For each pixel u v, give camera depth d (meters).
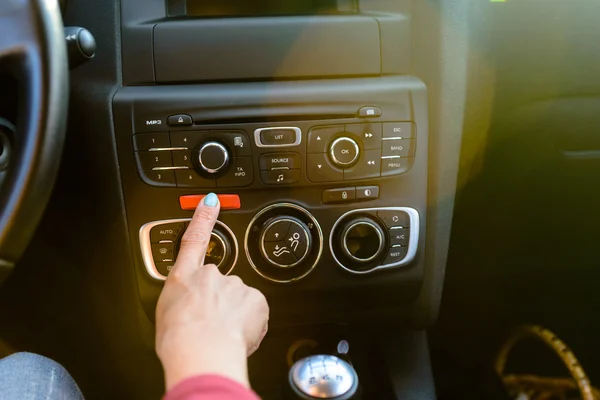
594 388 1.10
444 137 0.75
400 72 0.76
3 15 0.55
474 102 0.88
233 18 0.74
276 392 1.04
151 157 0.71
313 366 0.72
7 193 0.54
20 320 0.90
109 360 0.96
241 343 0.49
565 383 1.12
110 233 0.75
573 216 1.07
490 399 1.14
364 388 1.01
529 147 1.01
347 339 0.99
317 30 0.73
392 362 0.95
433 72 0.74
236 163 0.72
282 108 0.71
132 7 0.73
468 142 0.91
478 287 1.19
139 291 0.76
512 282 1.18
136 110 0.71
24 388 0.62
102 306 0.85
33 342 0.93
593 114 0.96
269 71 0.73
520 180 1.04
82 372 0.98
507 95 0.97
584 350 1.22
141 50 0.73
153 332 0.81
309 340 1.00
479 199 1.07
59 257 0.80
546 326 1.22
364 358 1.01
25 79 0.55
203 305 0.52
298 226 0.73
